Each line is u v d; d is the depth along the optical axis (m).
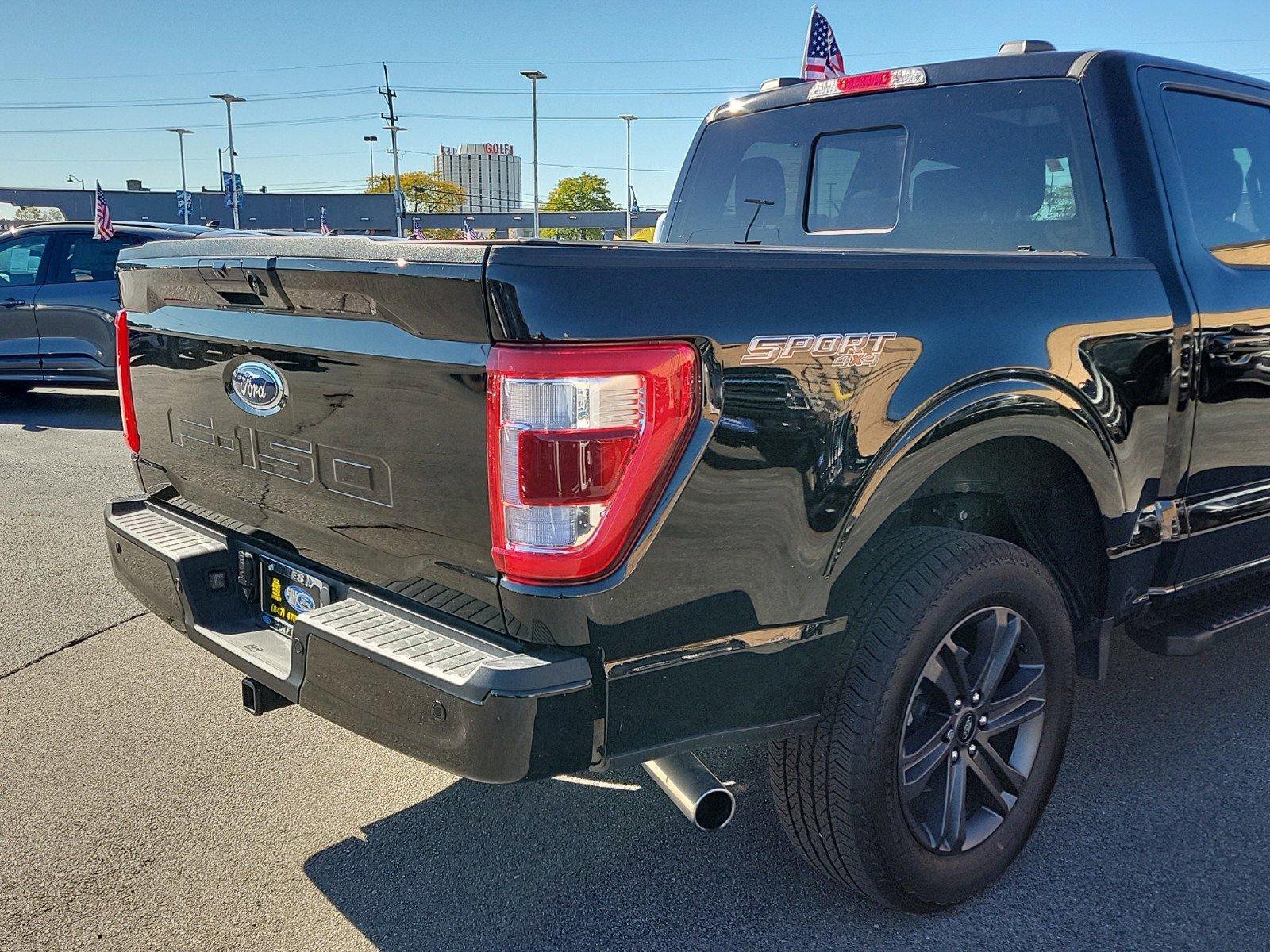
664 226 4.12
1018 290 2.34
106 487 6.73
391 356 1.91
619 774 3.08
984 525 2.85
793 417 1.93
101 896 2.46
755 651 1.99
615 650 1.82
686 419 1.79
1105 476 2.56
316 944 2.29
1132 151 2.82
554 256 1.71
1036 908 2.42
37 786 2.97
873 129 3.38
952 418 2.17
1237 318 2.89
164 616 2.63
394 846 2.69
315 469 2.19
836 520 2.03
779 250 2.02
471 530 1.87
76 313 9.38
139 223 9.75
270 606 2.51
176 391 2.63
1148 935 2.32
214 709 3.50
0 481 6.88
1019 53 3.09
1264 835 2.72
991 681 2.37
